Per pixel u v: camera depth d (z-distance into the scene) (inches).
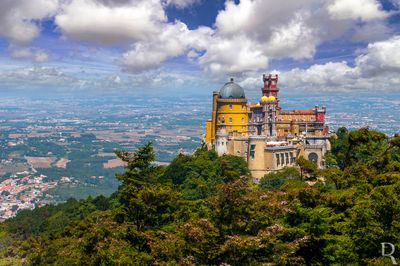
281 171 5792.3
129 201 2456.9
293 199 2278.5
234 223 1947.6
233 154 6638.8
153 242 2053.4
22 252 5757.9
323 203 2364.7
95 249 2151.8
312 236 2062.0
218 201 1985.7
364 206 2106.3
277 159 6284.5
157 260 1923.0
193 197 4911.4
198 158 6220.5
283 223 2074.3
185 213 2443.4
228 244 1782.7
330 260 2092.8
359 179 2827.3
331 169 3024.1
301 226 2074.3
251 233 1966.0
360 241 2041.1
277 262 1798.7
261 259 1831.9
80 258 2220.7
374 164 3191.4
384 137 3378.4
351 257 2034.9
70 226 4943.4
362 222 2058.3
